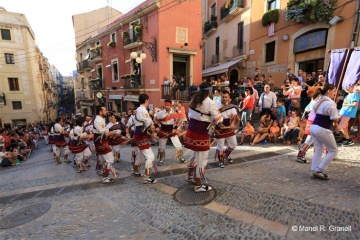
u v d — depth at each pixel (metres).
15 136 12.02
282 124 7.06
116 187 4.39
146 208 3.35
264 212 2.86
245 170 4.50
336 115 3.46
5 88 24.25
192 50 14.07
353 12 8.43
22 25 24.55
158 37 13.08
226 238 2.45
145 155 4.34
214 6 19.20
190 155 6.32
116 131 6.41
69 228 3.01
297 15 10.12
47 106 33.91
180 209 3.19
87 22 24.55
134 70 15.70
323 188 3.38
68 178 5.46
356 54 5.51
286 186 3.55
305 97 8.14
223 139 4.76
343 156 4.89
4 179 6.46
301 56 11.02
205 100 3.40
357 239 2.24
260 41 13.58
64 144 7.60
